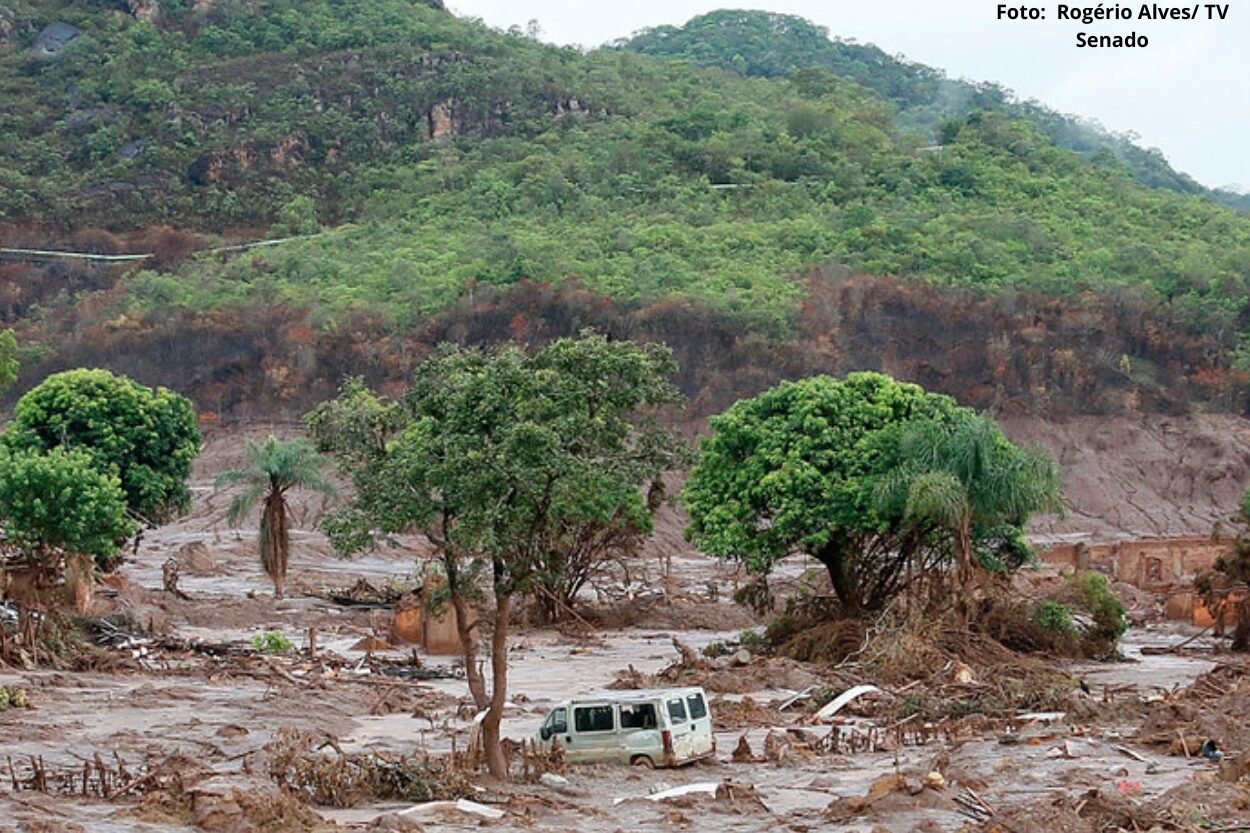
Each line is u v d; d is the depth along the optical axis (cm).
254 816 3650
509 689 7119
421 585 8988
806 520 8131
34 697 6297
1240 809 3691
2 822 3525
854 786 4512
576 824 3862
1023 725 5722
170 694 6550
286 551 11150
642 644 9412
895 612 7525
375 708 6412
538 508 4438
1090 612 8369
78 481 7912
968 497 7725
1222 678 6688
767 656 8050
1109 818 3600
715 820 3928
